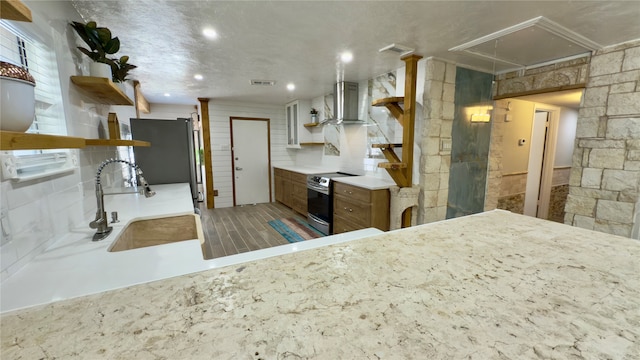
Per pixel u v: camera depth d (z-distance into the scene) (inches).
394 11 73.2
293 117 220.1
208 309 23.4
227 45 97.0
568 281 28.1
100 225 56.7
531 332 20.5
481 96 132.3
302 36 90.0
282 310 23.1
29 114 31.1
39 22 50.9
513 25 81.4
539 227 45.7
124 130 129.1
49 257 45.5
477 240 39.8
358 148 164.4
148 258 44.9
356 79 150.6
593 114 100.4
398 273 29.7
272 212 204.7
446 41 94.7
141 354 18.4
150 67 122.2
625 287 27.1
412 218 124.1
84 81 63.6
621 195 94.7
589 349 18.9
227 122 216.8
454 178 128.1
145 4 68.4
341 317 22.2
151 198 94.7
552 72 113.1
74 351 18.8
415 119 122.3
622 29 82.3
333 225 150.5
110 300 24.8
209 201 215.6
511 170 161.8
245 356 18.2
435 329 20.8
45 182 48.8
